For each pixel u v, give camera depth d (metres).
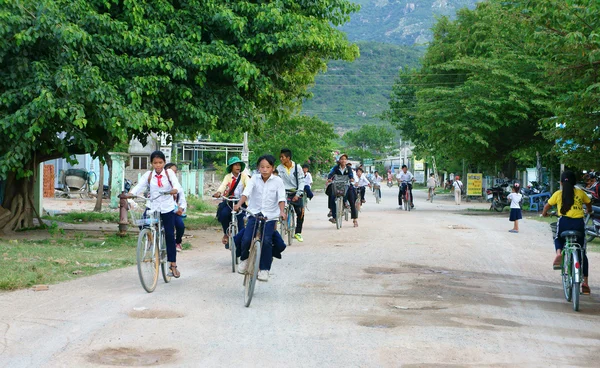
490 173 49.94
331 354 6.04
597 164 13.61
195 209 26.97
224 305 8.18
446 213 27.98
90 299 8.36
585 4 9.95
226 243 11.36
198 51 15.19
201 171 38.09
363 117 133.25
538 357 6.13
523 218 25.16
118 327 6.91
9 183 16.02
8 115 13.01
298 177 14.88
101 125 13.66
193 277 10.33
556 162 34.66
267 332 6.85
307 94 22.16
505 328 7.29
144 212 9.48
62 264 11.04
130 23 15.17
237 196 11.32
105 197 33.72
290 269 11.30
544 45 10.91
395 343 6.45
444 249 14.73
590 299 9.47
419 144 57.53
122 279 9.97
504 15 12.41
